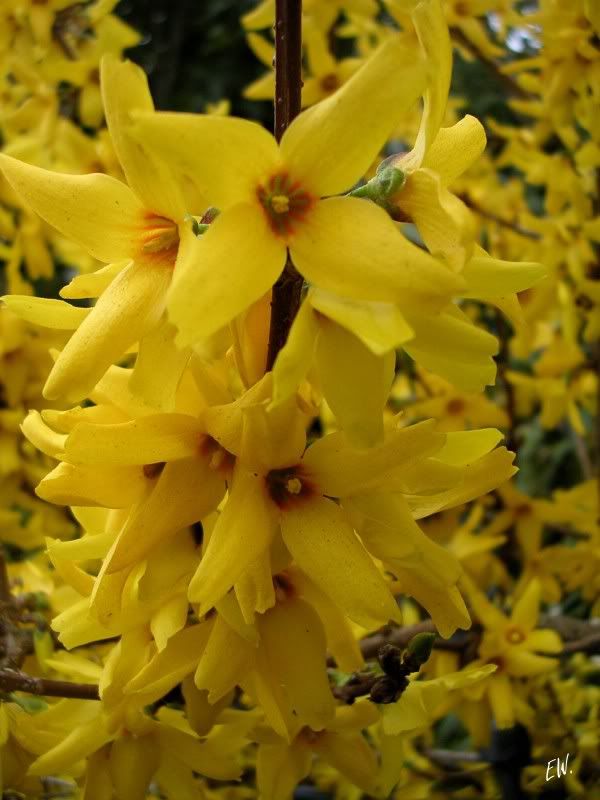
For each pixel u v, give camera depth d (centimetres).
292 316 10
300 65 11
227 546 10
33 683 13
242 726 14
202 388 11
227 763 13
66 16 25
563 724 19
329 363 10
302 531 10
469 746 23
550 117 22
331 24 24
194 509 10
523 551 22
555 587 21
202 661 11
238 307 9
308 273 9
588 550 21
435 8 10
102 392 11
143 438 10
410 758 20
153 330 10
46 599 17
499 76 25
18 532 21
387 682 13
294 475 11
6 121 24
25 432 12
